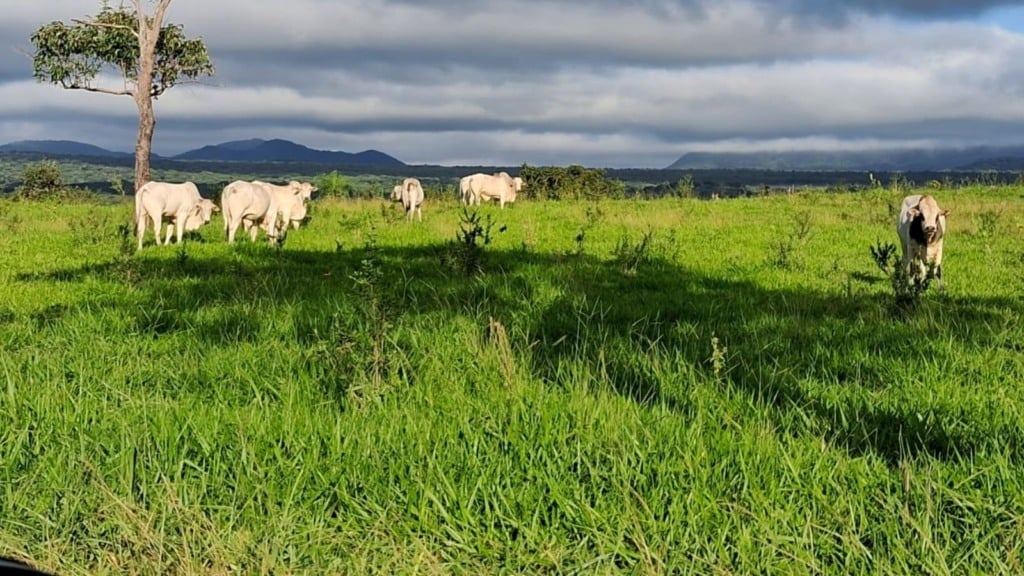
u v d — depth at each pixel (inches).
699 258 577.3
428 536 163.2
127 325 328.5
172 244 688.4
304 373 248.8
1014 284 475.5
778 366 271.9
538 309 359.6
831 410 229.1
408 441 193.0
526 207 1142.3
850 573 152.7
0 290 421.4
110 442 194.1
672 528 159.6
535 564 157.1
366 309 260.5
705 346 298.0
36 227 828.6
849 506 167.2
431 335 297.1
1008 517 164.6
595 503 171.5
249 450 187.2
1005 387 253.4
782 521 162.2
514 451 189.0
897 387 255.0
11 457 185.5
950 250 636.1
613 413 206.5
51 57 1414.9
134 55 1473.9
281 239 595.8
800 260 559.8
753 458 185.5
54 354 274.1
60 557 157.9
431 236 727.1
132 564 158.2
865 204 1067.9
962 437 207.9
